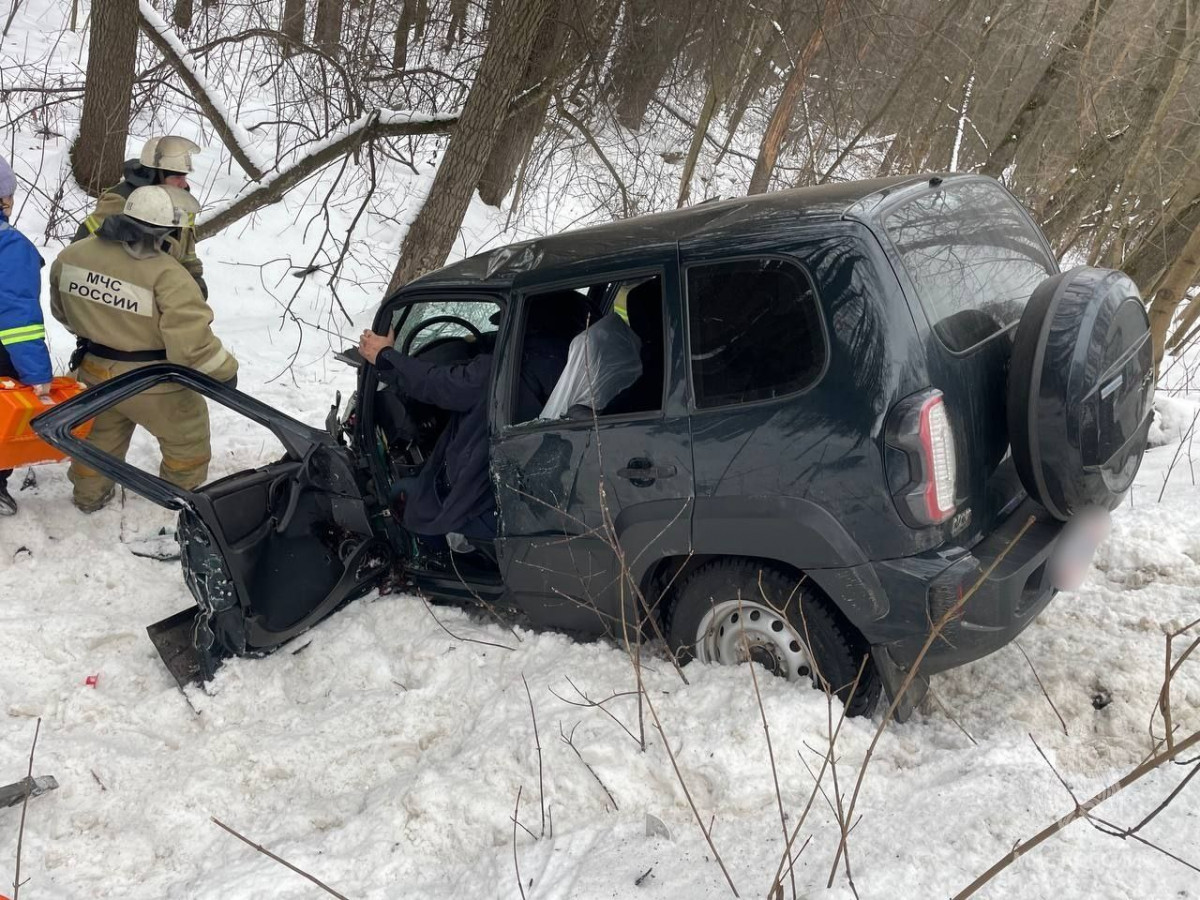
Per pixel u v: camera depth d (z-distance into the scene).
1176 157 9.19
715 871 2.51
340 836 2.89
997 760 2.81
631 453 3.30
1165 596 3.71
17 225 9.77
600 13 10.12
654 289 3.45
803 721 2.97
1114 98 10.91
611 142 11.48
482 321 4.11
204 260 10.47
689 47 11.09
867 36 11.91
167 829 3.06
